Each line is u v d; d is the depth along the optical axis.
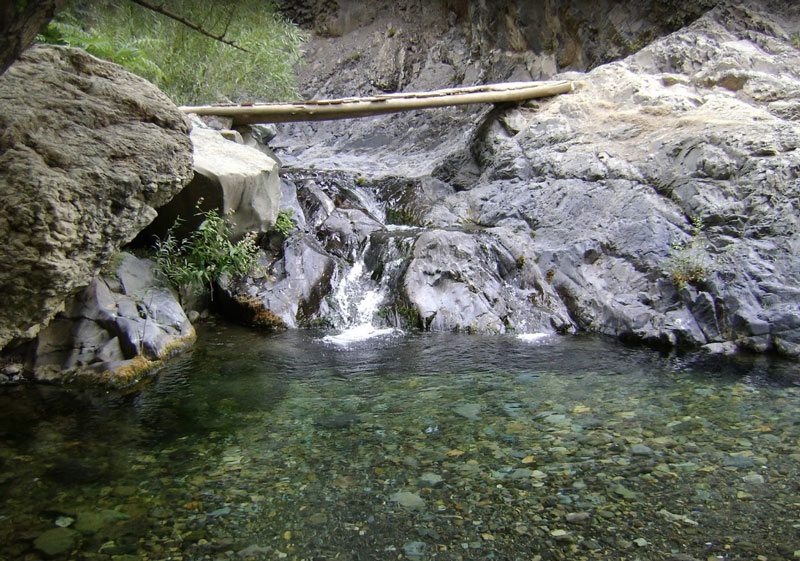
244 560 2.70
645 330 6.34
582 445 3.86
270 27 10.22
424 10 15.00
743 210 6.70
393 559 2.72
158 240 6.25
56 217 4.17
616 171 7.82
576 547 2.80
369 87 14.62
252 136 9.45
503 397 4.71
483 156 9.77
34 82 4.64
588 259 7.21
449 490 3.32
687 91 8.90
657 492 3.28
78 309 5.15
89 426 4.09
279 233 7.52
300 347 5.95
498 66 12.84
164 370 5.18
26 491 3.22
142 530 2.90
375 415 4.36
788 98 8.17
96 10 5.66
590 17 11.32
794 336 5.83
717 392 4.82
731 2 9.99
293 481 3.40
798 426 4.14
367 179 9.95
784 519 3.02
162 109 5.14
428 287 6.99
